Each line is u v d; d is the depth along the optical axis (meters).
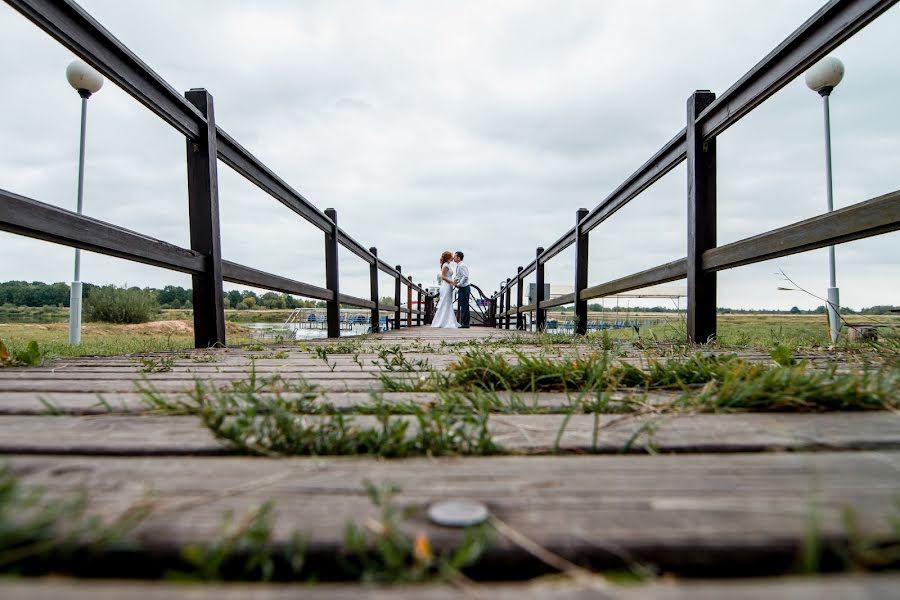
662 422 1.04
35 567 0.48
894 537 0.48
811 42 2.36
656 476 0.71
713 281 3.43
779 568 0.50
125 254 2.63
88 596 0.36
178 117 3.16
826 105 5.23
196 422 1.05
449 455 0.82
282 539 0.50
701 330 3.43
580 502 0.61
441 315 11.52
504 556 0.49
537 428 1.00
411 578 0.45
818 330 3.65
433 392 1.43
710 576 0.50
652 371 1.52
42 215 2.09
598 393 1.11
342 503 0.61
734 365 1.45
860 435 0.92
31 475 0.71
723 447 0.85
